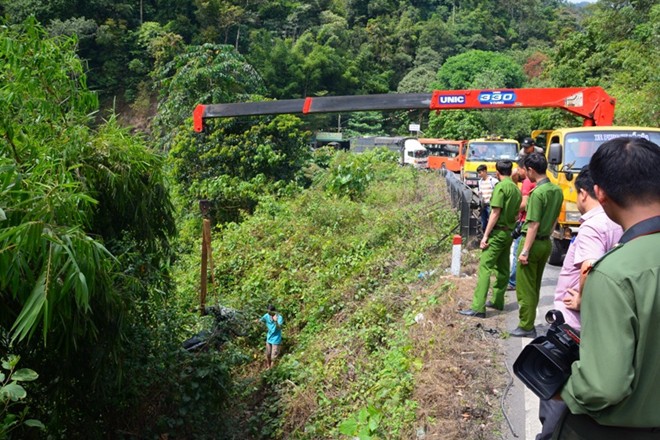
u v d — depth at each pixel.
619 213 2.00
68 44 6.05
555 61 33.72
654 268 1.81
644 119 18.67
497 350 5.67
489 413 4.62
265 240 12.66
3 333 4.37
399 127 66.56
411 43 79.12
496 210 6.25
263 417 6.71
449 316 6.62
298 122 18.59
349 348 7.18
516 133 39.69
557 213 5.55
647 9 32.12
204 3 55.22
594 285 1.88
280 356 8.65
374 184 17.31
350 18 85.12
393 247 10.56
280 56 59.97
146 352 5.66
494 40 88.12
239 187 16.66
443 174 18.86
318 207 13.30
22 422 4.07
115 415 5.75
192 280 11.26
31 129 5.29
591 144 9.09
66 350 4.33
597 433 1.97
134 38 49.91
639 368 1.79
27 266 3.65
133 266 5.62
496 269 6.67
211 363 6.38
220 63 20.42
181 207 17.05
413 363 5.65
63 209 4.12
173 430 5.87
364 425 4.99
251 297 10.09
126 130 6.10
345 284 9.43
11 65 5.38
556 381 2.11
